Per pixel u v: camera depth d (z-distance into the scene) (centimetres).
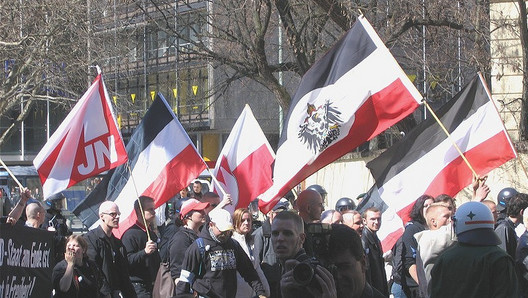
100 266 1046
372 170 1152
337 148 1018
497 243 648
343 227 490
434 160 1134
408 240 1045
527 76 2100
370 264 1058
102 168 1190
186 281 973
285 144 1030
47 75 3400
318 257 483
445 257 659
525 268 962
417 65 2605
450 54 2522
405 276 1065
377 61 1007
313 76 1026
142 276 1140
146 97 4762
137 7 3006
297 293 445
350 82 1014
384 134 2555
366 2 2506
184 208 1084
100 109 1191
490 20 2212
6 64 3569
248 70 2591
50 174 1173
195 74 4328
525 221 988
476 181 973
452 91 2636
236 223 1105
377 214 1086
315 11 2381
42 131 6194
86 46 3164
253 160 1359
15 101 3519
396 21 2338
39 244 935
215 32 2722
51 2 3044
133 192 1321
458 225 655
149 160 1328
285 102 2570
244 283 1015
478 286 636
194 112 4831
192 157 1319
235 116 4828
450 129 1135
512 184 1925
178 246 1058
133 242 1148
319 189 1425
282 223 591
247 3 2514
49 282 952
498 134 1116
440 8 2338
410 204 1134
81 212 1328
